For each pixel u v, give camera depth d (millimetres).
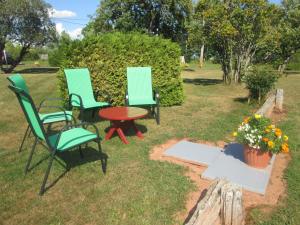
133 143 4957
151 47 7551
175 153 4465
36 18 25938
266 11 12602
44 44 27672
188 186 3514
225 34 12656
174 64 7949
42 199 3244
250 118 4043
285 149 3818
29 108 3232
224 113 7293
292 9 19312
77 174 3791
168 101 8078
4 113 6980
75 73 6277
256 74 8344
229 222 2734
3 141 5062
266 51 14297
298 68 26594
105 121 6359
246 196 3344
